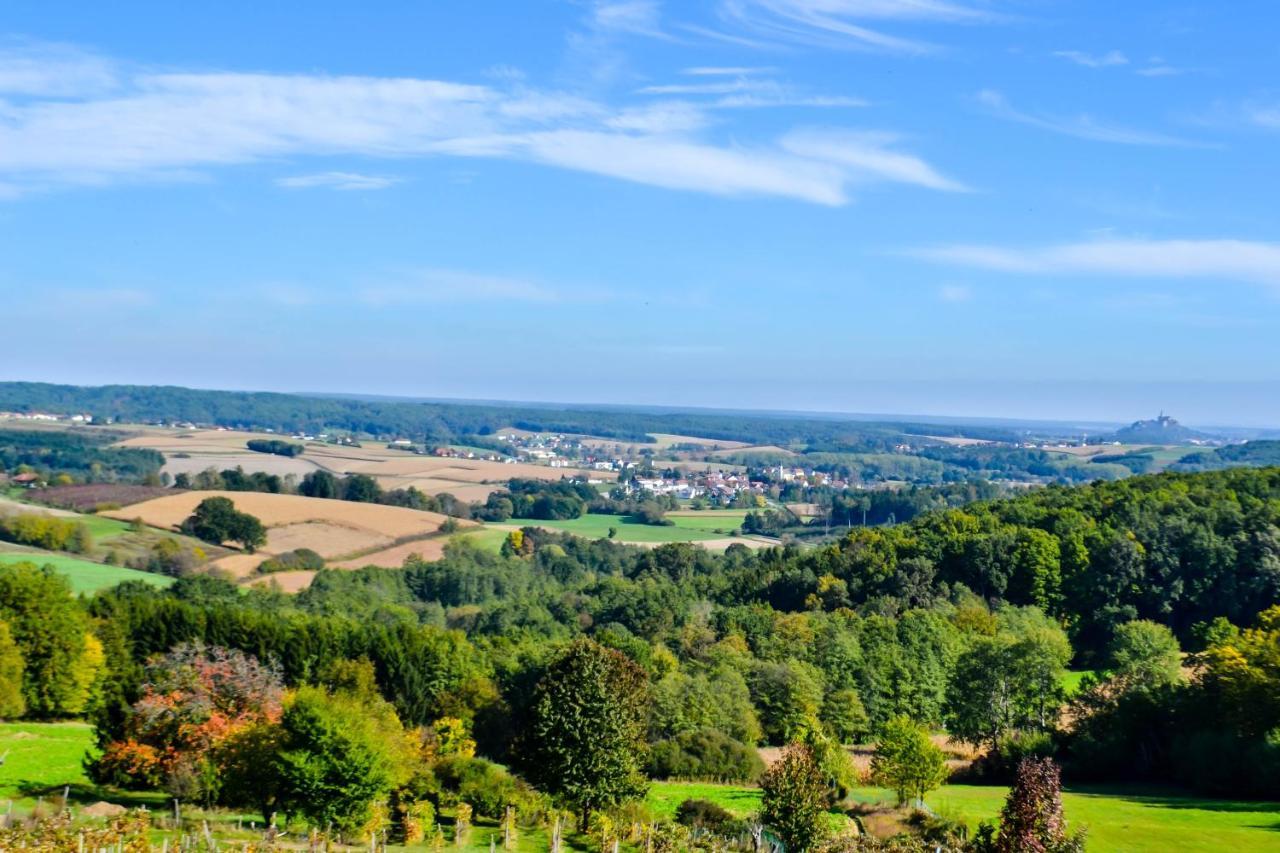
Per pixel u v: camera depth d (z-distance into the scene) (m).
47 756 47.91
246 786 35.75
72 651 61.91
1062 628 94.88
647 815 45.41
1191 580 92.94
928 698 78.69
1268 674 57.91
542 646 84.75
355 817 34.22
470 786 43.22
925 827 45.97
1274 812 50.31
